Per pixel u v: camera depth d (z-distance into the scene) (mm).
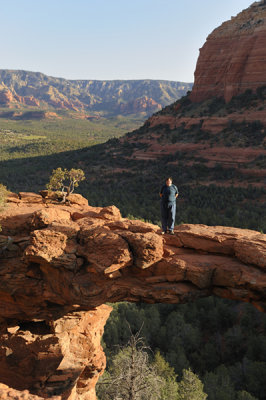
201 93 138000
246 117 110062
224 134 109875
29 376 15711
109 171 116250
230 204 74812
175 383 24328
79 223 14117
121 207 76000
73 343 16516
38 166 143000
